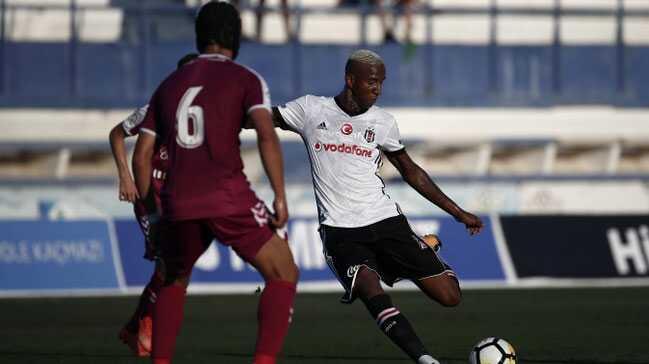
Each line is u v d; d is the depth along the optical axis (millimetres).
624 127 71688
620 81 73062
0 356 29703
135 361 28453
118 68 69500
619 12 72562
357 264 24172
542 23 75125
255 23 72062
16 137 66812
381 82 24594
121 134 22031
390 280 25812
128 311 43656
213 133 19438
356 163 24891
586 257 54688
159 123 20109
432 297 25250
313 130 25000
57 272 51250
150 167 20312
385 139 25078
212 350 31000
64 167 67562
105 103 67688
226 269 52219
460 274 53406
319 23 73812
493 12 71625
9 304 46781
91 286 51469
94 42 69250
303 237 52938
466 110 70062
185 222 19703
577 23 75688
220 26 20266
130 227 52438
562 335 34344
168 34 71750
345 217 24844
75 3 69125
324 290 52469
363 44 71188
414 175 25344
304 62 70688
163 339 20266
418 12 71188
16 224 51375
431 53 71438
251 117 19469
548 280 54094
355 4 72562
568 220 55031
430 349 30750
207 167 19516
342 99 25094
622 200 67688
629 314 40906
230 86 19594
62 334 35625
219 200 19469
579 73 73062
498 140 70000
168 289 20562
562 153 72250
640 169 73000
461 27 74688
